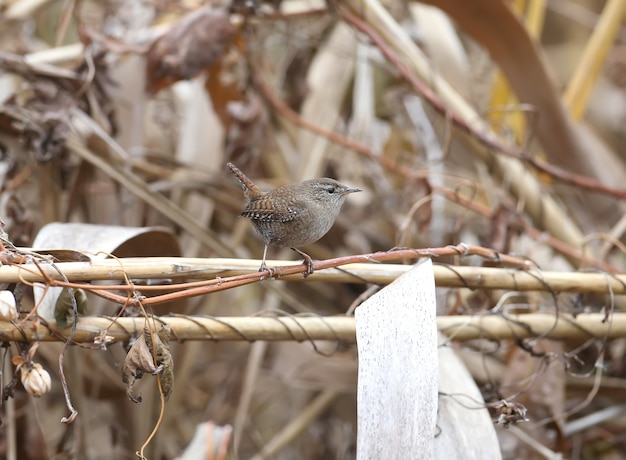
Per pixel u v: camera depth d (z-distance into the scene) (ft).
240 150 35.17
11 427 26.99
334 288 38.68
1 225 21.08
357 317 20.38
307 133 38.37
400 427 18.58
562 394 28.17
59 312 21.61
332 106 39.14
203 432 27.89
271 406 42.52
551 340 27.48
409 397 18.80
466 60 41.11
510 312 31.45
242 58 35.76
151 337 20.04
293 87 38.93
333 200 28.96
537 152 41.42
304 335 23.89
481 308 29.63
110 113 33.32
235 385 36.96
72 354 28.60
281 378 35.63
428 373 18.88
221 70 34.63
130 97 35.76
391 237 39.06
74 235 24.36
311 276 23.62
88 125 32.04
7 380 26.73
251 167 35.50
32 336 21.53
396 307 20.10
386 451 18.43
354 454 38.50
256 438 38.04
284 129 39.88
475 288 24.89
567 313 26.27
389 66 36.94
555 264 37.70
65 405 30.14
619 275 25.82
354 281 24.17
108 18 36.27
